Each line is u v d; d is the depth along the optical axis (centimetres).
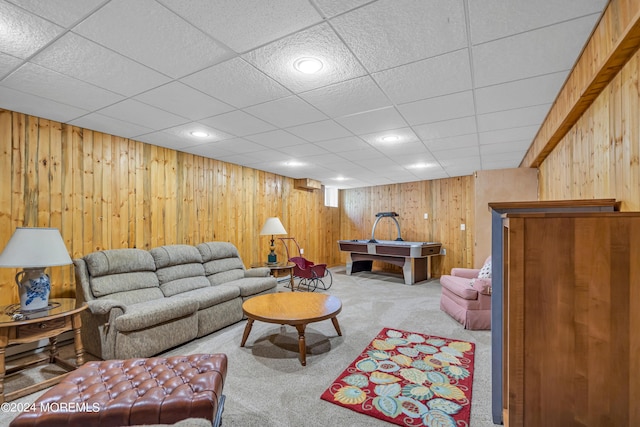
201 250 391
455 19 146
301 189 657
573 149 240
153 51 173
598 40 151
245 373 229
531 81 210
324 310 268
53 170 286
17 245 208
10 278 256
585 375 116
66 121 289
